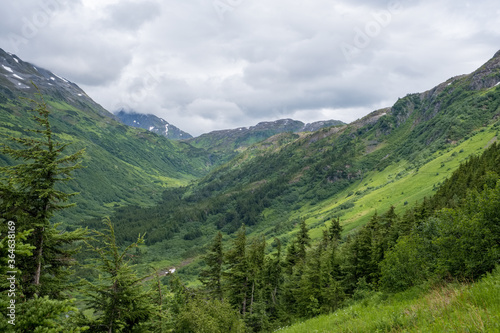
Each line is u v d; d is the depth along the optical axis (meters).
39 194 13.05
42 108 14.03
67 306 5.83
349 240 55.25
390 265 21.08
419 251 20.08
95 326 13.02
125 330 14.51
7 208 12.65
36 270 13.36
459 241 14.20
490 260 12.70
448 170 164.88
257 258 44.66
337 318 14.16
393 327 8.31
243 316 36.31
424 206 55.59
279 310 43.75
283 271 55.91
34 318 5.44
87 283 13.41
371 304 16.44
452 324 6.38
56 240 14.02
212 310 26.64
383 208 150.75
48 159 13.80
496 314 5.94
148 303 14.87
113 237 14.02
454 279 13.52
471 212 14.75
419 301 10.53
